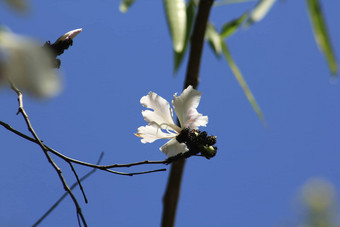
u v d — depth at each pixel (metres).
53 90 0.71
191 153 1.91
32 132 1.84
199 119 1.92
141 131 1.92
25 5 0.66
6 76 0.70
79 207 1.84
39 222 1.87
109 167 1.88
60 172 1.84
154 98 1.92
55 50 1.85
